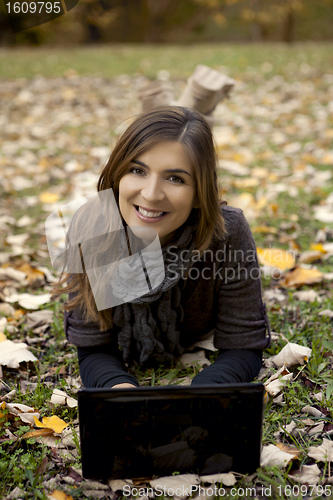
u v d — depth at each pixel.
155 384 1.82
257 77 8.58
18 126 6.19
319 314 2.21
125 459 1.39
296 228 3.12
